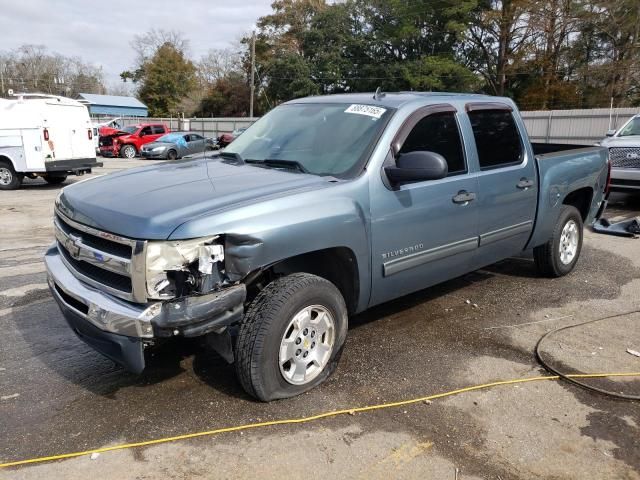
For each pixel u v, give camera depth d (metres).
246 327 3.26
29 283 5.91
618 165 10.62
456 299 5.41
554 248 5.80
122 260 2.98
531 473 2.86
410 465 2.89
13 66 80.56
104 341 3.13
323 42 45.16
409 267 4.08
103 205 3.26
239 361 3.28
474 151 4.57
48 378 3.79
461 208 4.38
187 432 3.14
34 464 2.87
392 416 3.33
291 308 3.29
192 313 2.94
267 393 3.34
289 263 3.71
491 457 2.98
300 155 4.07
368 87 43.12
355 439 3.10
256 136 4.66
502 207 4.84
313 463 2.89
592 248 7.58
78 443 3.04
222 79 63.59
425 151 3.92
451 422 3.29
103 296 3.11
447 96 4.59
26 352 4.21
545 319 4.94
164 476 2.78
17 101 13.90
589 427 3.27
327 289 3.49
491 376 3.87
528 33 39.44
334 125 4.20
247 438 3.09
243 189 3.40
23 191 14.23
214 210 3.06
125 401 3.47
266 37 54.91
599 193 6.47
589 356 4.19
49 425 3.21
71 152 14.91
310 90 44.88
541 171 5.32
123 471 2.82
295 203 3.31
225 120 45.00
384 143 3.87
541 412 3.42
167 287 2.95
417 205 4.01
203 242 2.95
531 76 41.38
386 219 3.81
